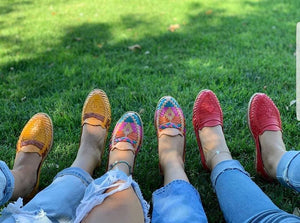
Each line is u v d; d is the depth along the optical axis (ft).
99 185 3.73
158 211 4.17
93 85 8.16
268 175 5.29
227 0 14.29
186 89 7.89
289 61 8.93
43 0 15.88
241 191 4.24
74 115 7.15
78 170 4.71
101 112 6.15
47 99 7.66
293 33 10.63
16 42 10.85
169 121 5.93
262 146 5.42
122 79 8.34
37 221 3.67
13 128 6.82
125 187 3.76
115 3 14.71
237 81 8.16
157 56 9.53
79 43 10.59
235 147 6.18
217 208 5.11
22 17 13.53
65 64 9.21
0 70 8.95
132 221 3.48
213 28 11.35
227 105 7.34
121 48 10.11
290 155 4.72
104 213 3.45
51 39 11.02
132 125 5.83
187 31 11.16
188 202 4.15
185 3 14.10
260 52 9.50
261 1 14.08
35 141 5.39
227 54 9.48
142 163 5.95
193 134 6.63
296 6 13.30
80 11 13.93
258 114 5.68
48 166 5.91
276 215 3.57
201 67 8.82
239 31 11.00
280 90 7.75
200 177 5.66
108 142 6.57
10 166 5.92
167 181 4.80
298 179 4.31
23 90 8.01
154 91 7.86
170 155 5.41
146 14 13.08
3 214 3.87
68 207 4.07
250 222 3.73
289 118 6.84
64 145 6.39
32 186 5.14
